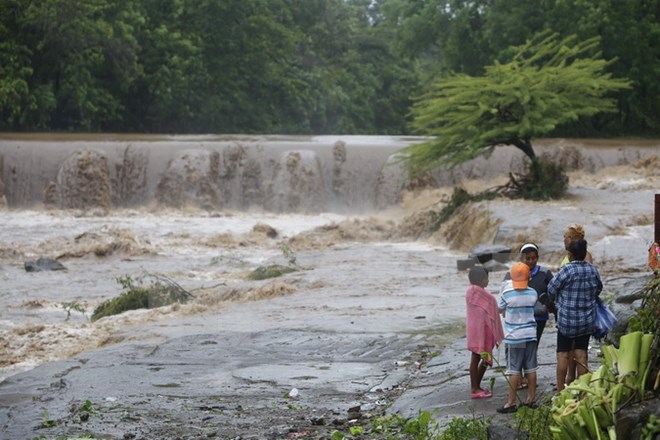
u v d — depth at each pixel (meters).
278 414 14.36
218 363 18.02
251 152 56.38
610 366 10.34
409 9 83.56
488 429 11.44
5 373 20.56
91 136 65.62
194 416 14.27
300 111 101.06
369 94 113.25
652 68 76.06
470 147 42.59
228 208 55.59
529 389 12.96
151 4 89.75
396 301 25.20
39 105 78.62
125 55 83.69
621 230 34.72
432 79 112.62
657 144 59.84
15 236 43.69
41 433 13.41
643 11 77.56
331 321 21.89
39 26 78.00
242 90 97.50
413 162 43.69
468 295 13.96
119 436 13.18
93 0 79.12
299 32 103.19
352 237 43.28
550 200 40.81
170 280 33.56
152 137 64.19
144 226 46.88
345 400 15.16
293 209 54.81
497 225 36.16
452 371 16.14
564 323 12.59
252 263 37.69
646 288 10.88
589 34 74.06
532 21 77.38
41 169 54.94
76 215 50.47
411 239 42.47
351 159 56.41
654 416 9.22
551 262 32.59
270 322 22.45
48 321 27.19
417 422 12.45
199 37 91.38
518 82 40.78
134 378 16.83
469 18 80.25
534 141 59.50
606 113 78.12
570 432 9.70
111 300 29.52
